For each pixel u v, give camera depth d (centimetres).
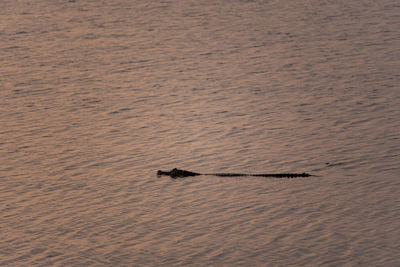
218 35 17325
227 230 7781
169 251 7344
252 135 10812
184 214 8219
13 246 7488
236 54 15612
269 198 8581
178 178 9269
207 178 9250
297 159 9812
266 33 17475
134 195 8781
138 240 7600
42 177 9369
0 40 17000
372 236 7519
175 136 10850
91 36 17375
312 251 7250
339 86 13175
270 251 7281
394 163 9519
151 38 17088
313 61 14938
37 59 15388
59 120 11662
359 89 12950
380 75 13800
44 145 10556
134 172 9512
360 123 11175
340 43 16400
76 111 12106
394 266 6888
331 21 18700
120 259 7194
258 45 16338
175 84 13575
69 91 13212
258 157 9931
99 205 8500
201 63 14962
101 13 19962
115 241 7588
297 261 7069
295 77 13850
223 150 10231
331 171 9344
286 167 9550
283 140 10556
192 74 14200
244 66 14700
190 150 10269
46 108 12262
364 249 7244
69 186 9081
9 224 8006
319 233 7631
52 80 13900
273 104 12262
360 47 15988
